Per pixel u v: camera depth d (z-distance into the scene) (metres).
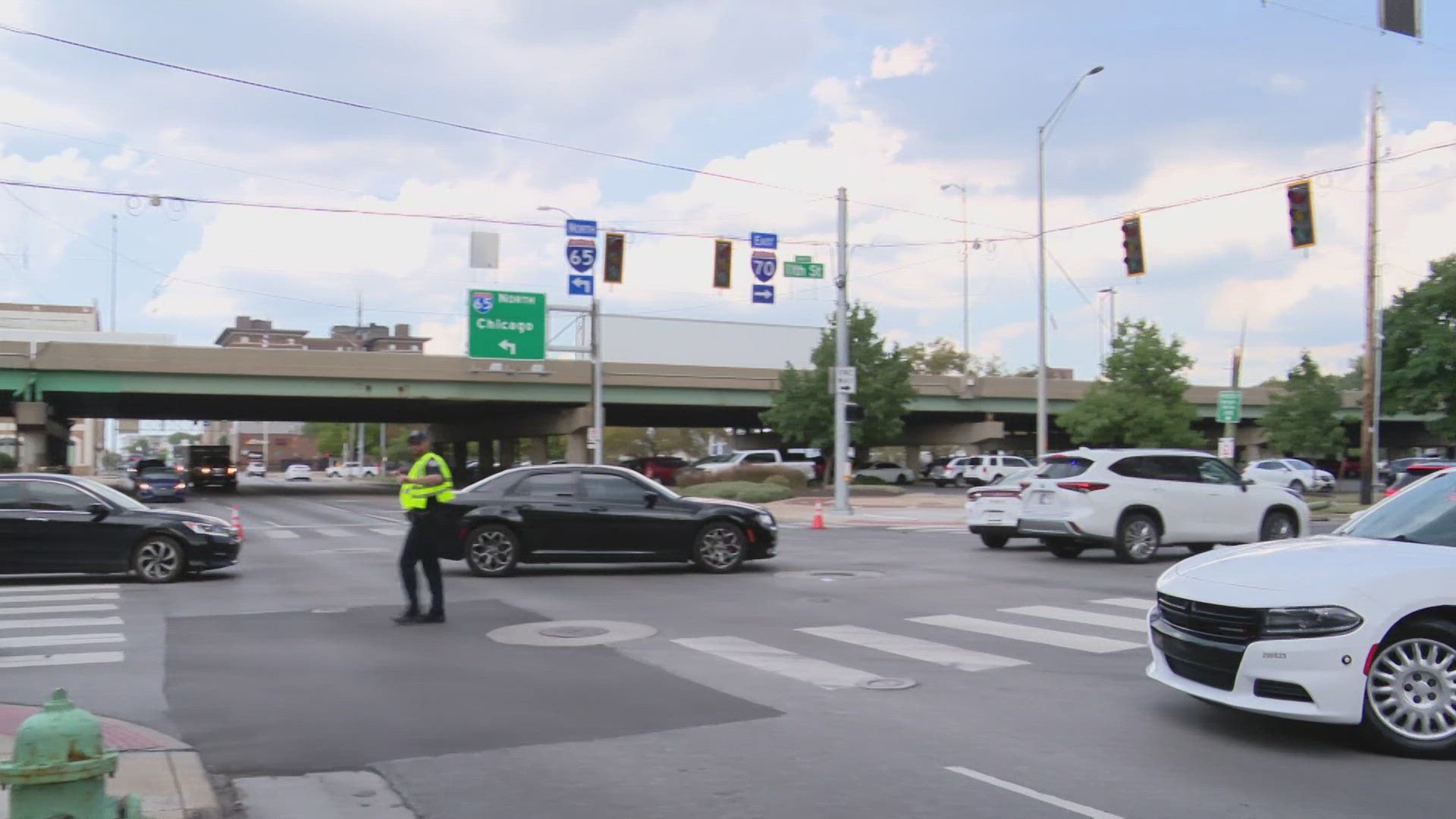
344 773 6.33
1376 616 6.35
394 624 11.45
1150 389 44.16
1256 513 18.06
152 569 14.94
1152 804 5.61
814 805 5.64
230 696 8.18
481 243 30.22
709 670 9.05
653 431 99.25
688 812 5.56
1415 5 12.56
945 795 5.77
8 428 96.50
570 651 9.91
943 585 14.60
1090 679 8.66
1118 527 17.20
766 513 16.47
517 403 56.25
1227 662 6.60
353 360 49.97
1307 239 20.73
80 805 4.17
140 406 58.88
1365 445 35.84
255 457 115.44
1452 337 41.25
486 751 6.72
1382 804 5.59
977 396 61.91
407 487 11.50
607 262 27.06
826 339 51.41
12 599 13.45
